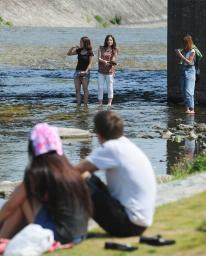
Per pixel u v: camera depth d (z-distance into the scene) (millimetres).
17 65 87562
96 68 86438
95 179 17922
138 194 17641
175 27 53938
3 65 87062
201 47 52531
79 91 52000
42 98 56344
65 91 61375
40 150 16672
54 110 49281
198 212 19781
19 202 17125
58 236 16891
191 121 44656
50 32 171250
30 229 16531
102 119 18000
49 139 16750
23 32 166750
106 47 51688
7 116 46500
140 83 68375
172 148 36312
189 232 17953
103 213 17531
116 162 17609
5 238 17359
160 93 60281
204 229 18031
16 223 17328
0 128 41938
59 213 16766
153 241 16891
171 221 18984
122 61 93688
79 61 51625
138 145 37062
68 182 16688
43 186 16609
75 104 52625
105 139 18000
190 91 48281
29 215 17078
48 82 68812
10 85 65688
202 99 52562
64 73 78750
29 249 16297
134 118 45719
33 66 86812
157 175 28828
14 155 34500
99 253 16453
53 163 16672
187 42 48219
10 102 53688
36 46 117500
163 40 146500
